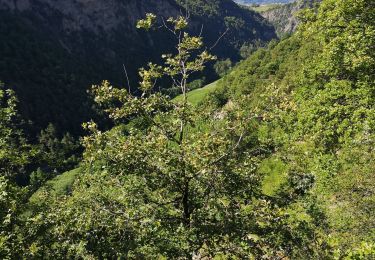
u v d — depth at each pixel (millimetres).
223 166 11047
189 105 12359
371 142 15727
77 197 11859
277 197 11859
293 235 10594
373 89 16531
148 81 12727
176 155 10492
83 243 9586
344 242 13828
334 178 16656
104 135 11656
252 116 11156
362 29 18391
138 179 11312
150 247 10062
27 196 14797
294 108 10875
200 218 10727
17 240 11430
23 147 16594
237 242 10586
